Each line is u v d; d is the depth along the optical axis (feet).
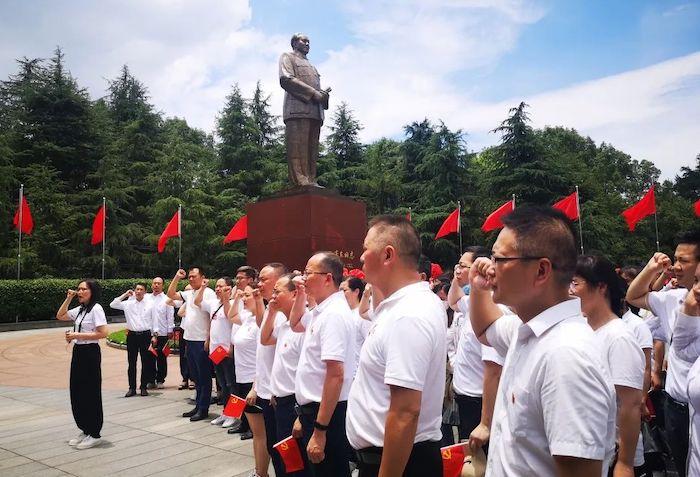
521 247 5.24
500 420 5.26
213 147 119.44
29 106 89.86
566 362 4.62
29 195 79.20
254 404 13.43
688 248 9.81
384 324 6.92
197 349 21.24
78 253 83.82
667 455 12.91
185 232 86.84
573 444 4.39
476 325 7.34
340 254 32.40
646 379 10.34
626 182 129.70
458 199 92.94
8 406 24.73
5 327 59.98
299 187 32.53
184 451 16.90
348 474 9.80
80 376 17.70
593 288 8.10
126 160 97.25
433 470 6.88
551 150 97.30
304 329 11.13
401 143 111.96
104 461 16.08
